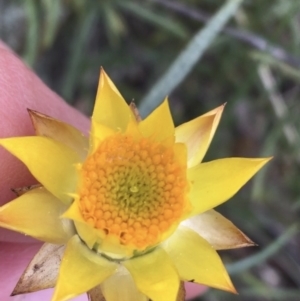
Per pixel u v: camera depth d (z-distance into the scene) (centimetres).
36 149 6
